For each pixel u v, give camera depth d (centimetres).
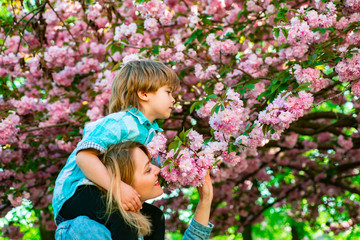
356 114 582
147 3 436
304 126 652
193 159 244
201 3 631
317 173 873
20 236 818
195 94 584
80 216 210
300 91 293
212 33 466
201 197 252
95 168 212
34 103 599
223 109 278
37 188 671
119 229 205
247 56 527
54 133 601
